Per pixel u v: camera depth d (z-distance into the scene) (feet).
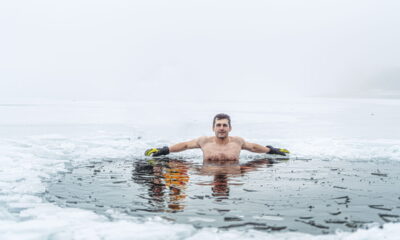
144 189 11.98
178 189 11.95
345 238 7.66
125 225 8.48
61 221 8.80
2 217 9.19
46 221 8.80
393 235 7.79
